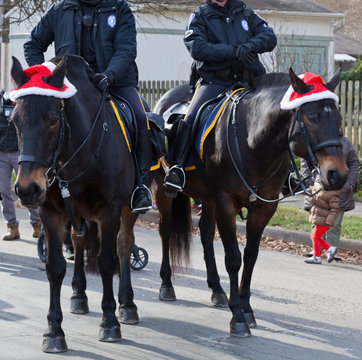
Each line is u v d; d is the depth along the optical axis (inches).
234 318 288.4
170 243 356.2
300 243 500.7
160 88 853.2
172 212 358.0
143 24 1047.6
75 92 247.9
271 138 276.8
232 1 329.4
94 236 308.3
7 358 249.9
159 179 358.0
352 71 1194.0
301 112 257.1
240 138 289.6
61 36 300.2
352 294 366.6
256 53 326.0
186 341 278.4
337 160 249.1
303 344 279.3
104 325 275.4
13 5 778.2
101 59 298.8
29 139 233.3
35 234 494.9
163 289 345.4
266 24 334.6
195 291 365.7
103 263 277.0
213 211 342.6
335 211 430.9
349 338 290.2
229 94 311.3
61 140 245.0
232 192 293.1
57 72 240.4
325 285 385.1
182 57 1080.8
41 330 283.9
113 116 286.4
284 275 406.6
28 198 230.8
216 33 325.4
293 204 603.8
